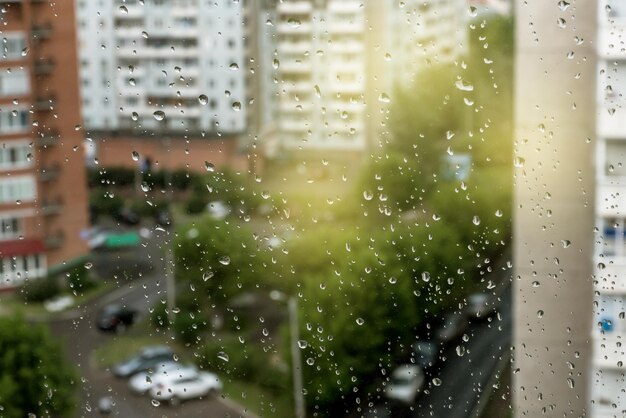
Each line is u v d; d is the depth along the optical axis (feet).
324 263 346.54
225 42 508.94
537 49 304.91
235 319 333.83
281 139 452.35
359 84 458.50
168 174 455.63
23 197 493.36
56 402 334.24
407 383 301.02
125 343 378.32
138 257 423.64
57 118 496.64
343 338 305.12
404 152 410.11
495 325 323.37
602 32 301.43
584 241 300.40
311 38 494.18
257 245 345.31
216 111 498.28
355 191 388.37
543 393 297.53
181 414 310.65
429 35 467.52
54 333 411.95
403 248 325.83
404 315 309.01
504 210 368.89
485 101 436.76
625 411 297.74
